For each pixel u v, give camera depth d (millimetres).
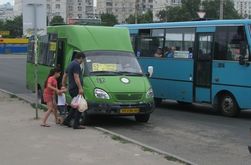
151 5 90875
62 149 9547
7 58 65438
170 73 18031
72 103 12281
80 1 111312
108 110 13039
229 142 11125
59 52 15969
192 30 17000
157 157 8859
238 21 15258
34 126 12555
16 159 8656
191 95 17094
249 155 9656
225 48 15688
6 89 25156
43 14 14945
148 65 19062
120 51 14633
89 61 13969
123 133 12438
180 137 11836
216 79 16000
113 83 13312
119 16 98812
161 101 19781
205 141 11273
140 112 13406
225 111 15867
